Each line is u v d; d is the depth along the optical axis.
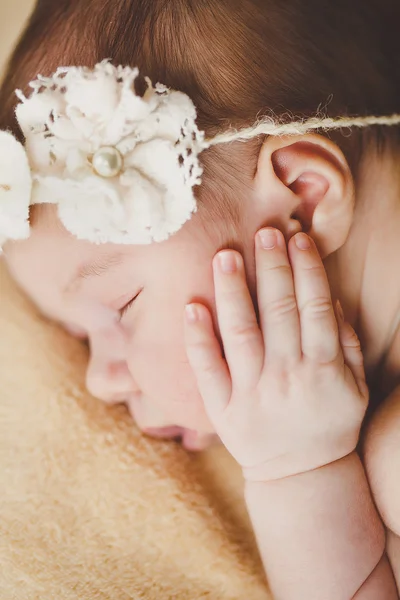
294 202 0.26
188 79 0.26
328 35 0.27
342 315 0.27
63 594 0.27
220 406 0.27
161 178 0.25
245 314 0.26
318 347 0.26
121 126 0.24
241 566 0.28
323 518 0.26
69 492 0.29
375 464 0.27
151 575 0.28
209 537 0.29
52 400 0.31
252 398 0.26
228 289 0.26
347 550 0.26
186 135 0.24
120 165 0.24
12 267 0.29
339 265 0.28
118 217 0.24
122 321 0.28
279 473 0.27
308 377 0.26
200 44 0.26
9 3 0.36
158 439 0.31
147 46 0.26
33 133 0.25
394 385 0.29
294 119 0.26
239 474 0.30
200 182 0.25
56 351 0.32
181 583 0.28
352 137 0.27
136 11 0.26
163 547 0.28
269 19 0.26
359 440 0.27
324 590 0.26
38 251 0.26
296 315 0.26
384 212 0.28
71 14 0.27
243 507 0.30
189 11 0.26
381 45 0.28
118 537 0.28
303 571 0.26
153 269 0.26
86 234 0.25
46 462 0.30
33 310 0.33
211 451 0.31
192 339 0.26
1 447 0.30
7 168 0.24
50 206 0.25
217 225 0.26
